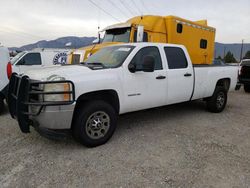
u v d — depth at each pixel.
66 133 3.88
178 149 4.07
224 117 6.28
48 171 3.29
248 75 11.14
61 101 3.66
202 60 12.00
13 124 5.32
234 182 3.09
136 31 8.87
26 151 3.92
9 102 4.40
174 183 3.04
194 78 5.82
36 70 4.43
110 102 4.43
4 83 5.94
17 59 11.05
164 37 9.68
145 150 4.01
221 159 3.73
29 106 3.83
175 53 5.51
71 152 3.89
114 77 4.27
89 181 3.07
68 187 2.93
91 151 3.94
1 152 3.87
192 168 3.43
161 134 4.81
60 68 4.26
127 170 3.35
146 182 3.06
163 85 5.09
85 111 3.90
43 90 3.68
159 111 6.77
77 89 3.77
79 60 8.18
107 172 3.29
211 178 3.17
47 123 3.69
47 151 3.92
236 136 4.79
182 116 6.27
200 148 4.14
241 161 3.67
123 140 4.44
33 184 2.98
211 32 12.42
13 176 3.15
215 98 6.55
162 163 3.56
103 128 4.18
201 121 5.83
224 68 6.91
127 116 6.15
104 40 9.60
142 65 4.59
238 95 10.66
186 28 10.43
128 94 4.51
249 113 6.82
